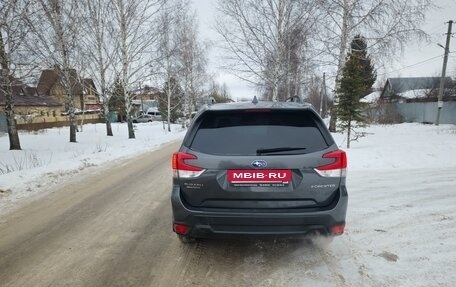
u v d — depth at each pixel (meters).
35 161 12.52
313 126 3.61
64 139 23.28
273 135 3.54
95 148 17.20
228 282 3.44
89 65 21.42
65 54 18.98
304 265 3.72
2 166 11.76
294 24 20.42
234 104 3.87
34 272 3.74
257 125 3.61
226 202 3.47
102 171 9.93
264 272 3.60
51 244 4.50
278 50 21.00
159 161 11.98
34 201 6.64
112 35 21.56
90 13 20.00
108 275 3.64
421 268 3.59
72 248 4.36
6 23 12.25
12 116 16.61
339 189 3.49
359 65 14.64
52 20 17.38
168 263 3.88
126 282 3.49
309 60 20.62
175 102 39.97
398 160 9.78
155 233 4.82
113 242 4.52
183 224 3.55
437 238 4.37
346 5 18.59
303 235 3.46
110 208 6.09
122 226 5.14
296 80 23.78
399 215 5.25
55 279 3.58
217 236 3.54
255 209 3.43
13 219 5.56
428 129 23.28
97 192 7.33
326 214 3.38
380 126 28.47
